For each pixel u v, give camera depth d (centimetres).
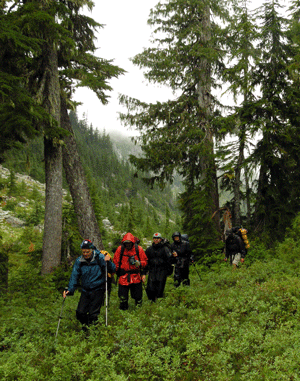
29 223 4844
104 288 561
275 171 1434
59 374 392
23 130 882
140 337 462
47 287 897
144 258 639
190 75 1508
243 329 464
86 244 537
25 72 1108
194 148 1411
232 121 1442
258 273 812
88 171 13775
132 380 380
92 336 485
